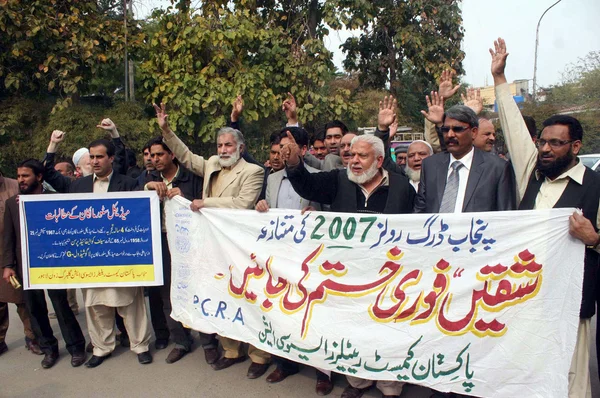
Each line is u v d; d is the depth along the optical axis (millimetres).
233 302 4250
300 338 3844
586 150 24312
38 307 4609
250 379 4312
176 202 4562
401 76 13117
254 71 9711
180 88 9680
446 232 3518
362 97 18484
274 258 4043
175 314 4590
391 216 3652
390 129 4996
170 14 9984
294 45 10320
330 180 3938
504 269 3363
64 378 4391
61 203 4578
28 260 4582
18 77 10117
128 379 4336
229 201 4430
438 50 11609
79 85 10852
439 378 3488
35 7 9836
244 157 5234
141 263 4551
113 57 10547
